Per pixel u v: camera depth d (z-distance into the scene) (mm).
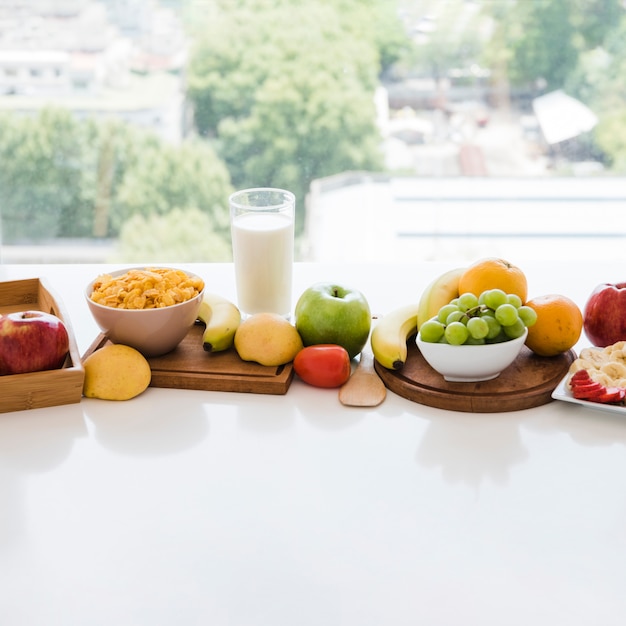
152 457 957
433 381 1086
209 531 829
